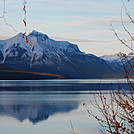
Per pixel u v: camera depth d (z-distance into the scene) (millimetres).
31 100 65625
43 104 56938
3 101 63344
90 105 49844
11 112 45312
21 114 42906
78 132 27781
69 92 90375
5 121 36312
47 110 47625
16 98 70750
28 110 47938
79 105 52844
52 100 64938
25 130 30219
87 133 26828
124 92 4477
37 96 76438
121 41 4516
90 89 102375
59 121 35750
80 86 129000
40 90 102812
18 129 30750
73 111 44906
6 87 121000
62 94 82688
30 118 38938
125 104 4340
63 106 52719
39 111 46406
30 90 103062
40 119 38000
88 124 31781
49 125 33062
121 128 4297
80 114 40812
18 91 97812
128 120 4297
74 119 36594
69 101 61906
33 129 30797
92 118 35406
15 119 38000
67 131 29016
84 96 74312
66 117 39000
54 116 40562
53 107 51625
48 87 122312
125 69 4477
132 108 4281
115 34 4555
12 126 32656
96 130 27922
